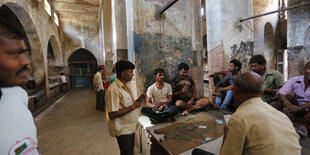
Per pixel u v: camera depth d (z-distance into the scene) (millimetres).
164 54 3277
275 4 9328
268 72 2787
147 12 3045
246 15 3947
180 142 1825
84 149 2857
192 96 3131
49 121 4562
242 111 915
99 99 5539
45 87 6945
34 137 595
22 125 540
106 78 7402
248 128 846
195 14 6301
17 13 5145
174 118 2467
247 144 859
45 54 7195
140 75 3033
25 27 5883
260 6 8258
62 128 3947
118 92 1696
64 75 10211
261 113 870
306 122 2002
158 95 2787
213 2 3781
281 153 799
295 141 853
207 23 4066
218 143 1773
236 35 3811
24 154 525
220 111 2934
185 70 3016
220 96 3350
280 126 847
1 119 479
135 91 3025
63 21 10969
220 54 3691
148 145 2221
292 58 6480
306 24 6008
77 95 9242
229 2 3672
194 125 2279
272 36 9664
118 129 1706
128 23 3176
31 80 6719
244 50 3947
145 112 2406
